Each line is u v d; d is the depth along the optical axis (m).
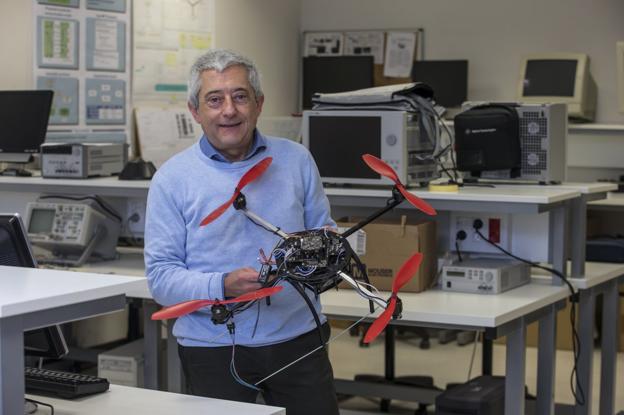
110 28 5.39
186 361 2.29
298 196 2.27
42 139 4.36
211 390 2.25
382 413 4.38
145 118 5.61
